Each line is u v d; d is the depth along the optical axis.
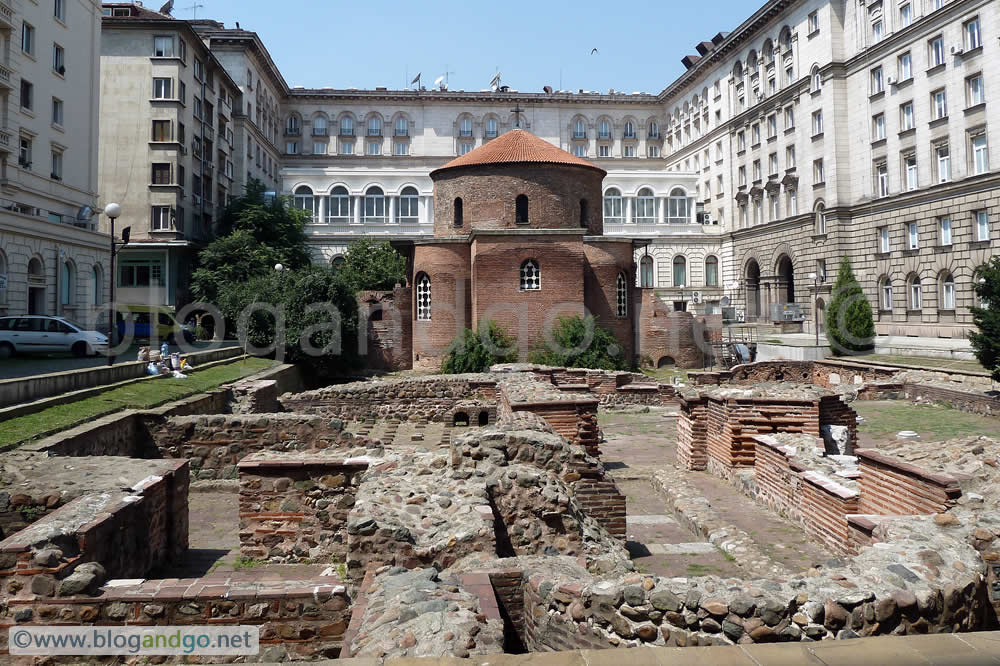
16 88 36.53
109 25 52.09
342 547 9.61
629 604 5.30
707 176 76.94
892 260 49.03
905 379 29.41
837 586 5.41
